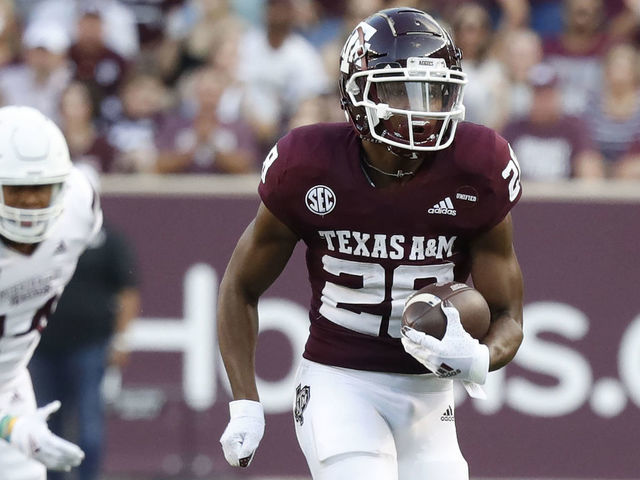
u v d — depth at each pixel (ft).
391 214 41.78
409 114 40.09
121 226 76.28
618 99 89.61
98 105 91.15
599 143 89.81
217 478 75.41
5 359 46.44
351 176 41.70
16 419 42.60
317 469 42.86
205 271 76.33
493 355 41.34
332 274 43.09
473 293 40.70
